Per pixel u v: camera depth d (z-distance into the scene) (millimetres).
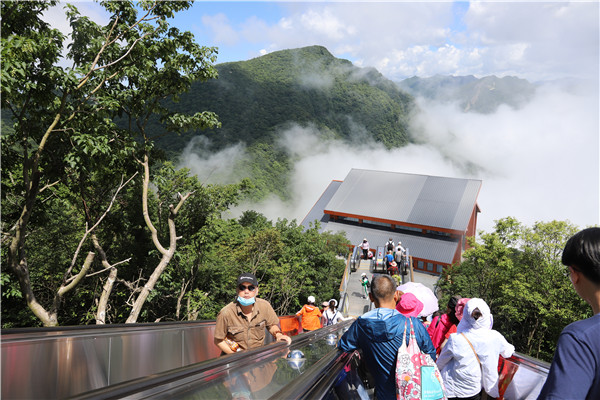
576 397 1330
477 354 3764
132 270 27859
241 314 4047
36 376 3494
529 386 3713
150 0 16156
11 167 14180
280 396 2105
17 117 12016
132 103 18156
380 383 3035
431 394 2812
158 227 29047
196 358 6102
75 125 13797
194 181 29375
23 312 22344
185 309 29578
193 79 17484
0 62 9242
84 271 14031
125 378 4562
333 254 56344
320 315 10516
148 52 16094
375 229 73938
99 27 15711
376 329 2953
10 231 12969
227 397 2240
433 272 65125
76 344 3938
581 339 1400
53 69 11469
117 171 18609
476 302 3838
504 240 40531
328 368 2832
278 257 45219
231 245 42281
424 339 2994
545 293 35250
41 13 12289
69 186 17828
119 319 26031
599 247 1440
